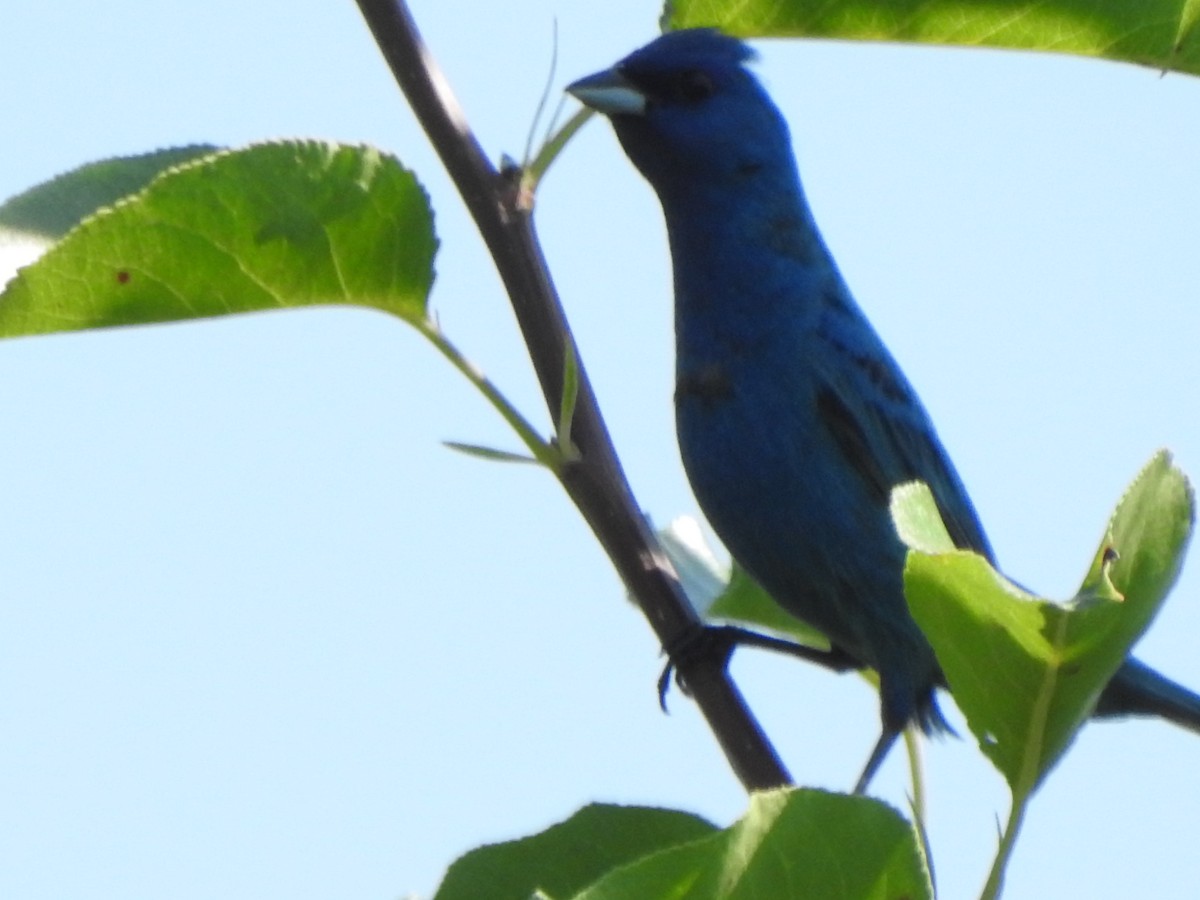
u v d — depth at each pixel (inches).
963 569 215.0
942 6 340.5
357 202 291.4
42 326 291.0
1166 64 343.9
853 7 342.6
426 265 297.3
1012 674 222.8
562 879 264.7
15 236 306.0
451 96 302.0
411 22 301.1
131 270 288.0
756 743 314.8
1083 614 215.5
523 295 296.7
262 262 293.4
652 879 193.5
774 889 198.4
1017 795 226.1
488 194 297.4
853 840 196.9
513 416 296.5
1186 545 218.5
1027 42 345.1
